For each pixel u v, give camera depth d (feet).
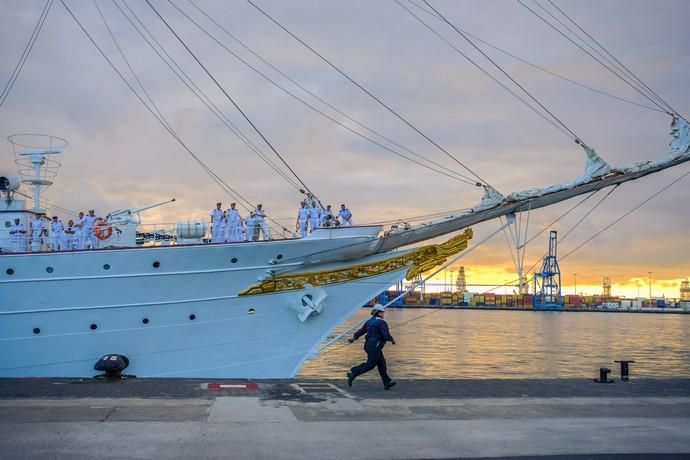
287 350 64.34
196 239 65.26
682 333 353.31
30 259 58.59
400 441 31.12
